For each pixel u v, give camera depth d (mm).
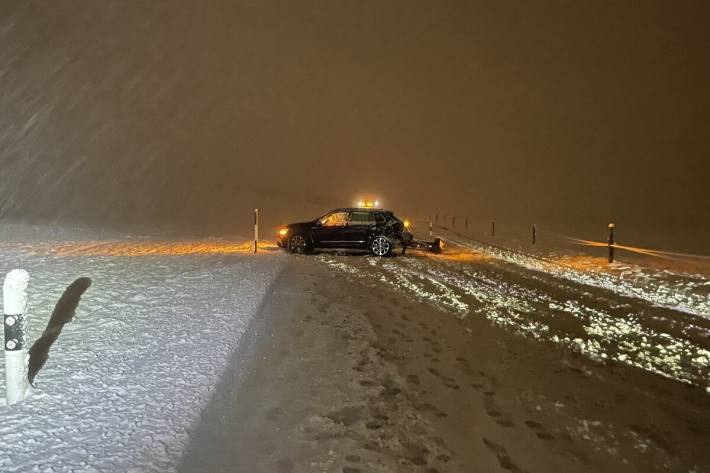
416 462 4055
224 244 19047
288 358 6254
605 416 5047
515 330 7980
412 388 5543
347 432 4488
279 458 4012
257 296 9141
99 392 4816
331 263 15062
